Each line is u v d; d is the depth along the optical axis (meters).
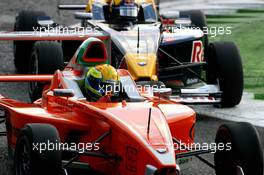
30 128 29.34
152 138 28.94
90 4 55.88
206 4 81.56
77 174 33.66
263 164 29.97
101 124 31.27
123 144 29.66
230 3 82.25
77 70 35.19
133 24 50.75
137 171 28.73
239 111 46.44
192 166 36.25
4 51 63.28
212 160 37.19
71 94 32.53
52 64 45.91
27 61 56.66
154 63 44.59
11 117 34.66
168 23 53.19
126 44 46.12
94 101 33.56
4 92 51.19
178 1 83.38
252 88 52.19
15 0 80.56
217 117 45.12
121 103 32.31
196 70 49.38
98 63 35.19
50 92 35.38
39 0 81.44
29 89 47.47
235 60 46.16
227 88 45.78
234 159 29.72
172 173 27.88
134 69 43.84
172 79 48.28
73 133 32.84
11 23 71.75
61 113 33.38
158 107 31.98
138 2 53.59
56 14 76.25
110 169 30.86
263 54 61.84
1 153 37.84
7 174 34.31
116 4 52.16
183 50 49.44
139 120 30.31
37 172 28.59
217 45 46.75
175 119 32.31
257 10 78.31
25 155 30.11
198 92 45.28
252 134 29.91
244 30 69.12
